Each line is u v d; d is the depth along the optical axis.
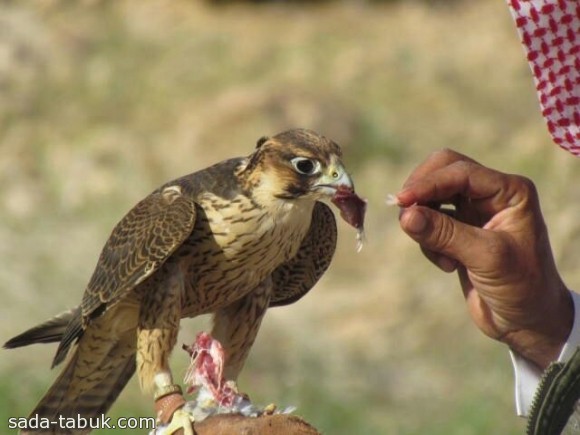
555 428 4.36
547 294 4.89
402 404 13.05
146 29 25.58
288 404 12.47
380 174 19.86
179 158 19.81
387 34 25.75
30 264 14.68
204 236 5.90
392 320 15.11
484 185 4.91
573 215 16.53
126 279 5.89
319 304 15.53
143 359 5.86
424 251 5.03
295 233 5.94
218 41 25.17
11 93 22.33
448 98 22.77
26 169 19.23
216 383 4.73
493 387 13.28
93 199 18.09
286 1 27.19
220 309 6.09
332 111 20.69
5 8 25.17
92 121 21.59
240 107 20.45
